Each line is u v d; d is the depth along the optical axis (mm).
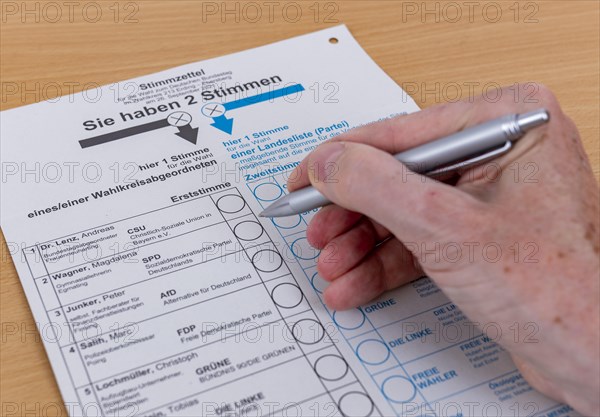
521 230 575
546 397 597
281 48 765
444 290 596
